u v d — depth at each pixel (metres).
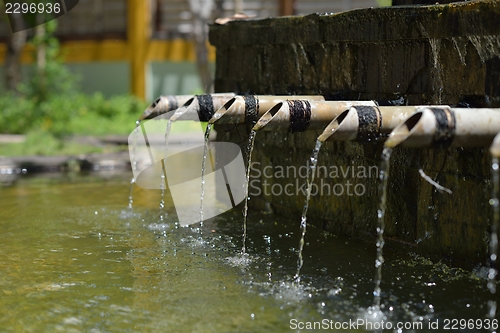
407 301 4.94
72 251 6.53
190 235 7.14
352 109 5.10
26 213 8.38
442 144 4.58
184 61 20.39
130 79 20.14
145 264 6.03
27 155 13.11
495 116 4.63
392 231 6.34
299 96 6.75
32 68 20.30
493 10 5.00
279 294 5.14
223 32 8.96
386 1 18.11
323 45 7.11
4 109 17.78
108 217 8.12
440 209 5.74
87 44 20.75
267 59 8.09
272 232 7.20
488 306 4.80
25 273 5.79
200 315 4.74
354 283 5.37
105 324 4.61
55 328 4.55
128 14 19.84
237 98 6.36
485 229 5.29
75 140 15.47
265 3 19.81
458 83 5.48
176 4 20.00
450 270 5.59
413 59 5.96
